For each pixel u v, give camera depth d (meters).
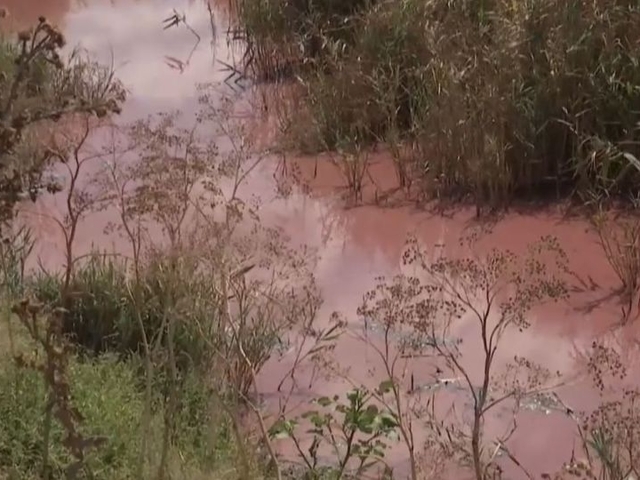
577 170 5.91
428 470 3.82
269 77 8.09
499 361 4.52
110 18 9.68
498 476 3.80
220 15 9.62
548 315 4.89
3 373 3.71
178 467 3.44
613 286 5.09
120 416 3.70
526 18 6.41
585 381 4.39
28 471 3.37
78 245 5.48
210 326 4.37
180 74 8.23
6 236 5.37
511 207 5.98
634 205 5.82
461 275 5.00
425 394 4.31
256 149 6.84
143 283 4.54
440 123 6.21
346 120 6.91
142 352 4.35
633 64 6.05
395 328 4.72
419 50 6.97
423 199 6.13
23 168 3.94
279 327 4.61
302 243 5.69
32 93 3.82
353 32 7.71
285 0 8.15
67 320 4.51
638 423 3.84
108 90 7.41
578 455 3.93
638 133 5.96
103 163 6.09
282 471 3.75
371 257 5.55
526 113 6.10
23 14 9.85
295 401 4.27
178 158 6.22
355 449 3.69
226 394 4.12
